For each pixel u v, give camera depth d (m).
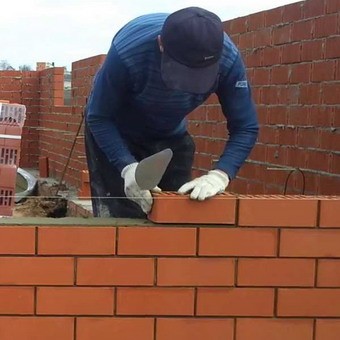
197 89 2.29
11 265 2.10
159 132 3.00
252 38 4.86
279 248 2.17
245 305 2.18
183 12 2.29
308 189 4.11
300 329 2.21
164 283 2.15
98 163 2.88
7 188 2.49
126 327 2.16
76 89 9.20
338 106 3.82
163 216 2.13
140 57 2.42
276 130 4.51
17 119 2.55
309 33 4.12
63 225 2.11
